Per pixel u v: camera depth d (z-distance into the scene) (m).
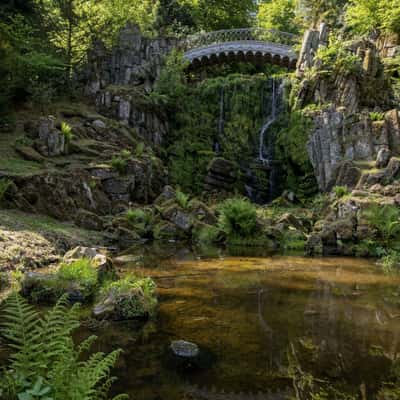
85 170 19.27
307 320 7.45
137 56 30.17
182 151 28.31
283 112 28.36
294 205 24.11
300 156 25.20
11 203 14.89
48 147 19.80
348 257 15.14
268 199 27.09
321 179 23.70
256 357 5.74
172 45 32.72
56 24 30.28
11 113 22.58
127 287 7.73
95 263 9.49
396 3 28.34
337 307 8.37
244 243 17.59
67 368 3.55
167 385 4.81
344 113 24.25
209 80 31.17
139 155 23.27
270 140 28.33
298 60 29.48
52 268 10.33
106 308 7.20
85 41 31.92
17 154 18.67
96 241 14.80
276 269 12.40
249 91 29.92
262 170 27.36
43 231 13.14
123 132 24.97
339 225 16.41
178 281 10.32
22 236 11.73
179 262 12.95
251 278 11.00
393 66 27.28
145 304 7.51
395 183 19.23
